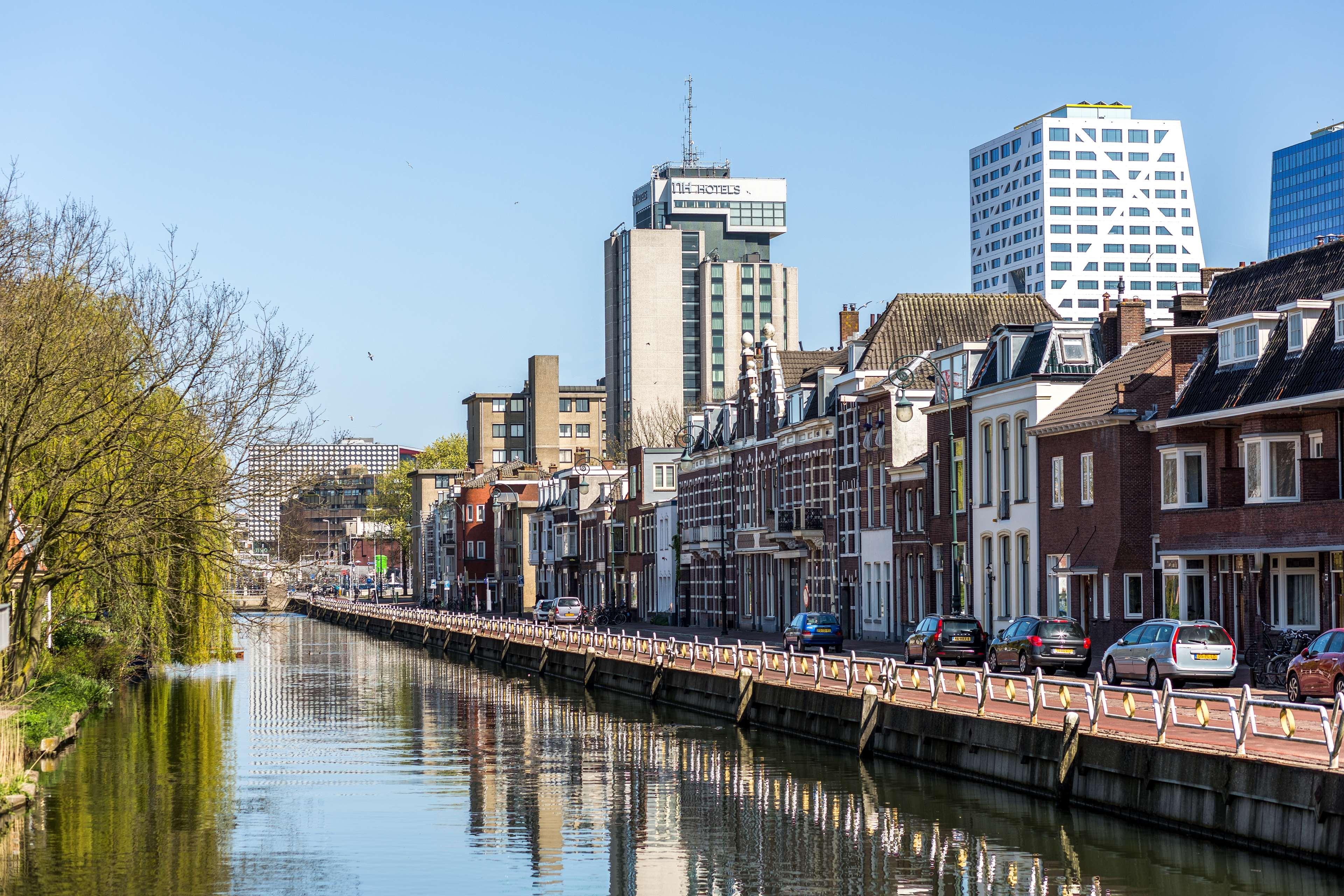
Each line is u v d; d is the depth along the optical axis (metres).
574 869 28.09
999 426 62.53
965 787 34.66
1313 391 43.38
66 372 39.25
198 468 41.84
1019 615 60.66
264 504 43.78
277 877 27.55
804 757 41.72
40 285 38.91
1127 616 52.91
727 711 52.31
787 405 86.19
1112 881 25.05
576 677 74.94
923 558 68.81
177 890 26.53
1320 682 33.94
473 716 57.25
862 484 75.56
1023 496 60.44
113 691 61.53
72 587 47.72
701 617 102.00
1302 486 44.53
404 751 46.00
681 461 107.19
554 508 147.62
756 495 90.81
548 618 110.00
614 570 124.81
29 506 42.72
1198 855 26.09
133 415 40.47
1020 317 77.62
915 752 38.22
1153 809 28.41
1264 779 25.23
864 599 75.50
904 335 76.69
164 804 35.75
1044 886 25.03
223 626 53.62
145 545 41.91
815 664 45.72
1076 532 56.22
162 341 42.34
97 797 36.88
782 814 32.91
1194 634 39.59
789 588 86.31
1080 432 55.91
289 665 92.62
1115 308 62.16
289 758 44.19
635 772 40.53
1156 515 52.12
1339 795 23.31
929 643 52.47
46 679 48.22
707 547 98.56
